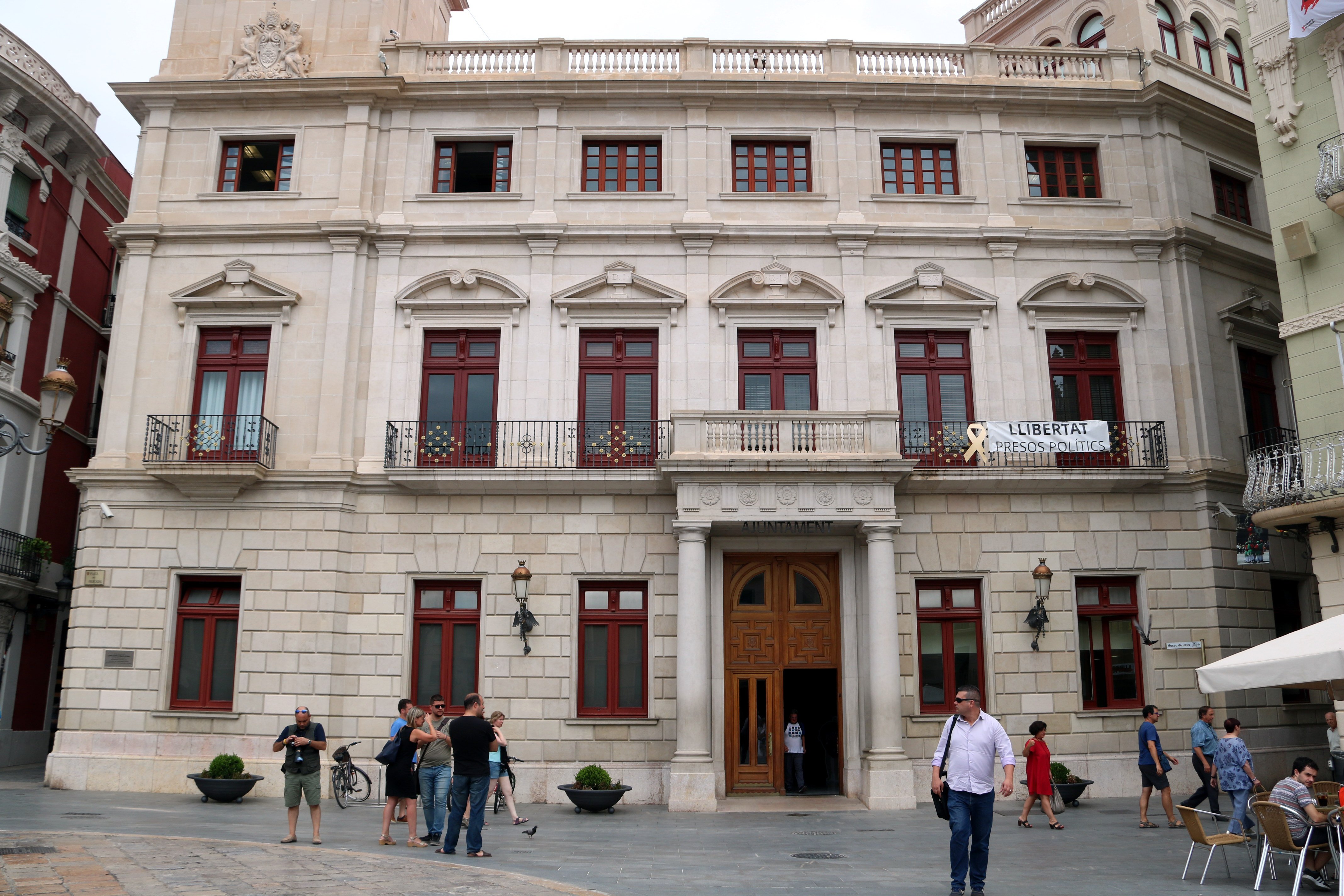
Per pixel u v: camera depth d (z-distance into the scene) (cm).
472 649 1853
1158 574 1889
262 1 2139
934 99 2064
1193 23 2361
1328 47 1614
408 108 2061
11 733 2272
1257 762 1831
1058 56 2145
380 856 1066
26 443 2339
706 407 1919
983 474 1867
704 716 1689
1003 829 1408
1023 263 2019
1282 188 1670
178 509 1862
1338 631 1005
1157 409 1961
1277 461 1656
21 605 2292
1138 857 1144
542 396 1920
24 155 2312
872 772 1677
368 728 1792
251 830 1304
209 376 1955
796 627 1883
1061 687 1836
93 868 936
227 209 2009
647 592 1858
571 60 2109
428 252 1994
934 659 1859
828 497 1745
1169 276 2023
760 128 2066
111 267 2775
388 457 1880
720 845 1252
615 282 1970
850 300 1972
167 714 1788
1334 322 1565
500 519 1873
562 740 1786
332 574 1825
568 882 950
